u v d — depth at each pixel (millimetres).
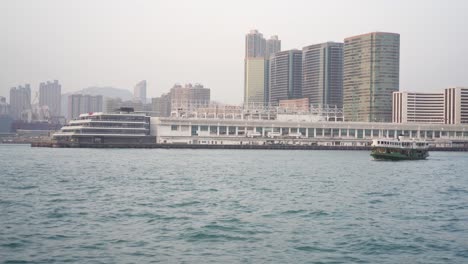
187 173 138875
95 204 79562
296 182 117062
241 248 53156
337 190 102000
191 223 64938
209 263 47844
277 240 56531
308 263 48281
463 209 79375
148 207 77125
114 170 146250
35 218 67250
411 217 71375
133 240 55719
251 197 89688
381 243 55562
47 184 107312
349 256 50688
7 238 55781
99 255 49844
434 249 53562
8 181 112250
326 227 63438
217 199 86562
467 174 148125
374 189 104938
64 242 54469
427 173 149375
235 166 170375
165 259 48875
